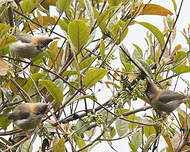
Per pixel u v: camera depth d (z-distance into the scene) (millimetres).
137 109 10062
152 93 9477
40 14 11922
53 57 10039
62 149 8820
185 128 9875
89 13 10016
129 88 9148
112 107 8984
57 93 8695
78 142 10477
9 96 9328
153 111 9938
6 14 10375
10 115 8812
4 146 9562
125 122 10391
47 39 10219
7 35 7934
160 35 10000
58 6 10297
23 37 10117
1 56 8469
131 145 9906
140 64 9391
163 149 10812
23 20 10289
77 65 8656
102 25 9797
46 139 9383
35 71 10789
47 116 9445
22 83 9758
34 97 10109
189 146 10523
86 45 9242
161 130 9625
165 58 10812
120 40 9836
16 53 10148
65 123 9766
